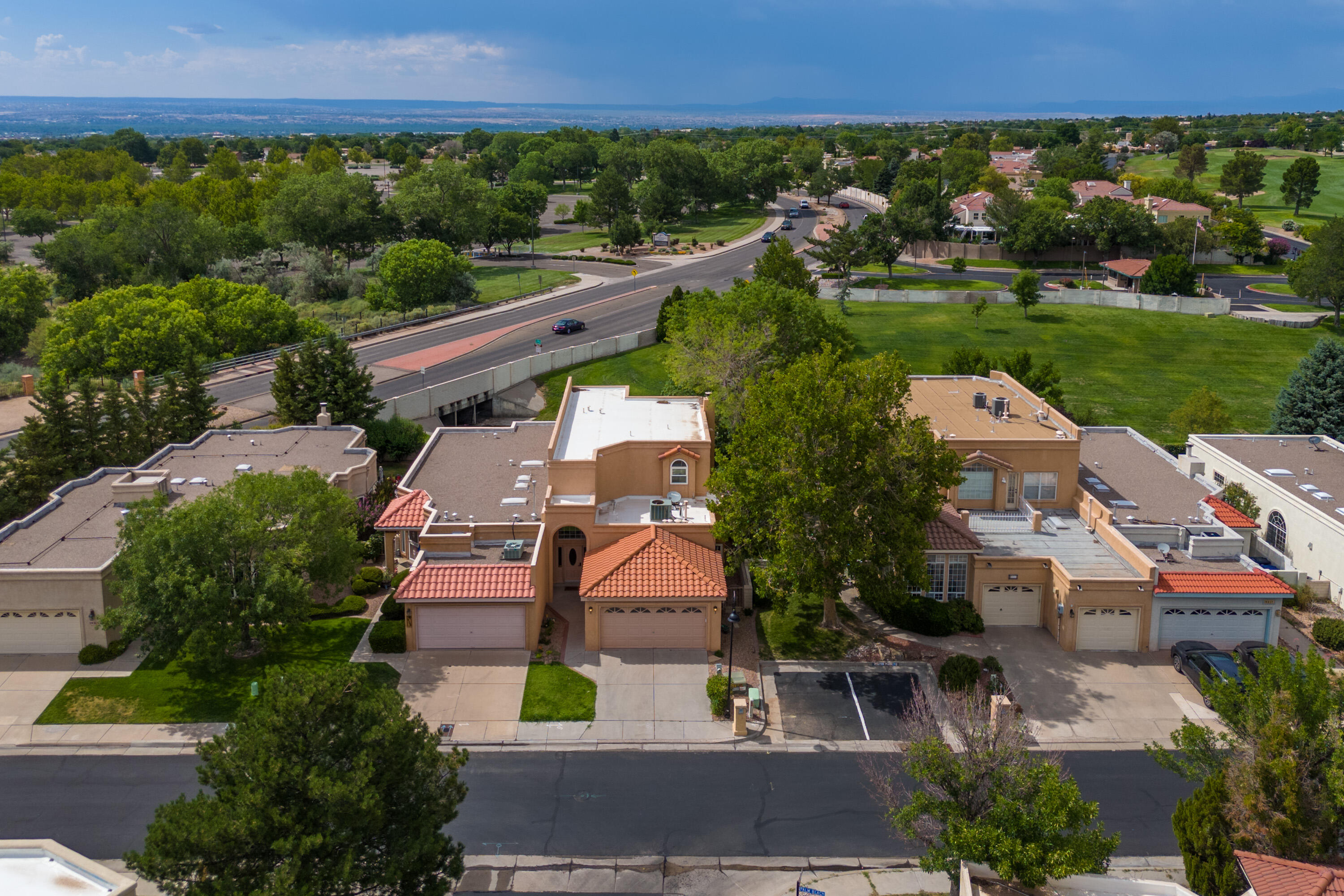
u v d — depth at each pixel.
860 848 29.84
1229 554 44.25
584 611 44.53
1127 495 49.72
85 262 128.25
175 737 35.00
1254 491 51.94
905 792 32.12
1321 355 63.03
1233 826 24.97
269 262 129.25
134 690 37.56
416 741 23.72
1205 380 88.81
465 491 48.81
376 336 98.81
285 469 51.47
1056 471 48.94
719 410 61.25
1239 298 119.38
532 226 157.12
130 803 31.47
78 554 41.38
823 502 38.59
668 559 41.56
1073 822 23.22
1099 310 112.19
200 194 184.00
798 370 41.44
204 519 36.28
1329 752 23.45
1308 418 63.19
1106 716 36.88
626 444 46.56
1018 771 24.11
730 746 35.00
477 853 29.27
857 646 41.81
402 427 65.94
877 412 41.06
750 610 44.84
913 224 133.75
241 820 20.64
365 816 21.39
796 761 34.16
